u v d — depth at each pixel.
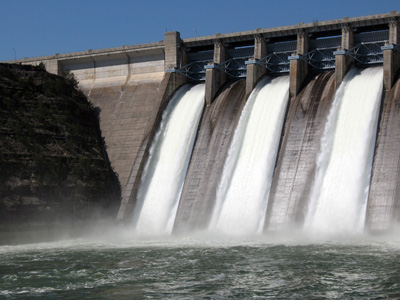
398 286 37.75
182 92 79.62
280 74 75.00
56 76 80.88
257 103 70.25
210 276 41.94
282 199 61.62
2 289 39.56
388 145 58.28
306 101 66.69
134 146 77.50
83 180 72.12
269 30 73.44
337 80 65.44
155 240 62.19
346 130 61.62
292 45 73.81
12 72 75.69
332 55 71.25
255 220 62.75
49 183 68.69
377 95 61.91
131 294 37.88
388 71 61.94
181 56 81.00
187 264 46.19
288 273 41.84
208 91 75.06
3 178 65.62
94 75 88.38
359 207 57.38
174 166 72.38
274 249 51.31
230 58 78.56
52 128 73.88
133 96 82.75
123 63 86.44
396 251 48.12
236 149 68.31
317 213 59.12
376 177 57.44
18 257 52.03
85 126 79.12
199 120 74.19
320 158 61.66
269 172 64.69
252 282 39.94
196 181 69.19
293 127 65.44
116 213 73.19
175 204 69.75
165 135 75.75
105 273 43.81
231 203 65.06
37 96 75.88
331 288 37.84
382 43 68.00
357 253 47.69
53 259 50.50
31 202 66.38
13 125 70.12
